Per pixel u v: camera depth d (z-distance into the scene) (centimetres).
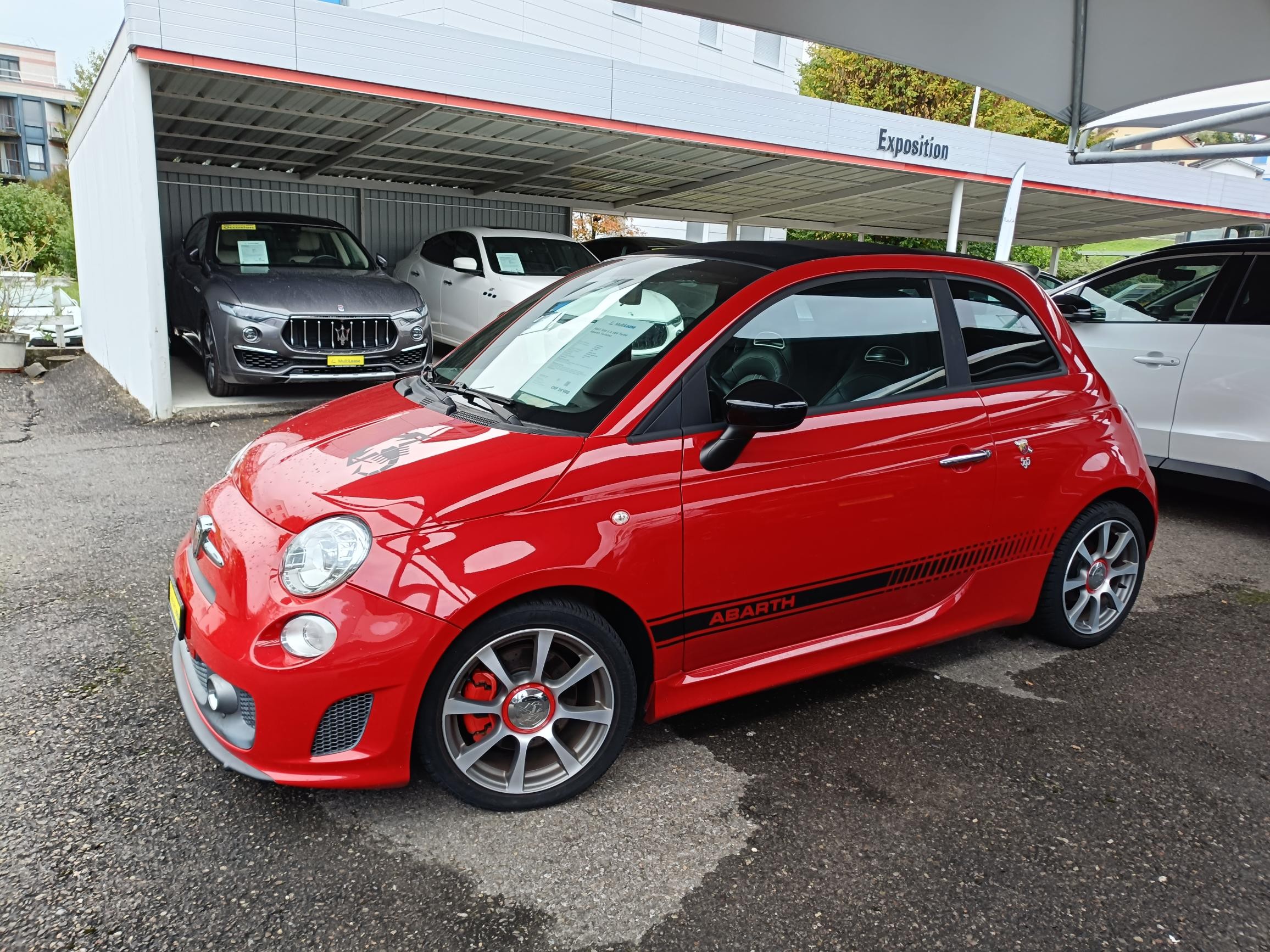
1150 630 391
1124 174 1353
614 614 256
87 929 196
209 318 741
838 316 291
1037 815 251
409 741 224
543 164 1155
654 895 214
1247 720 312
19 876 211
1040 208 1520
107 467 582
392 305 777
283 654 213
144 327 724
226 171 1163
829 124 1041
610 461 243
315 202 1245
